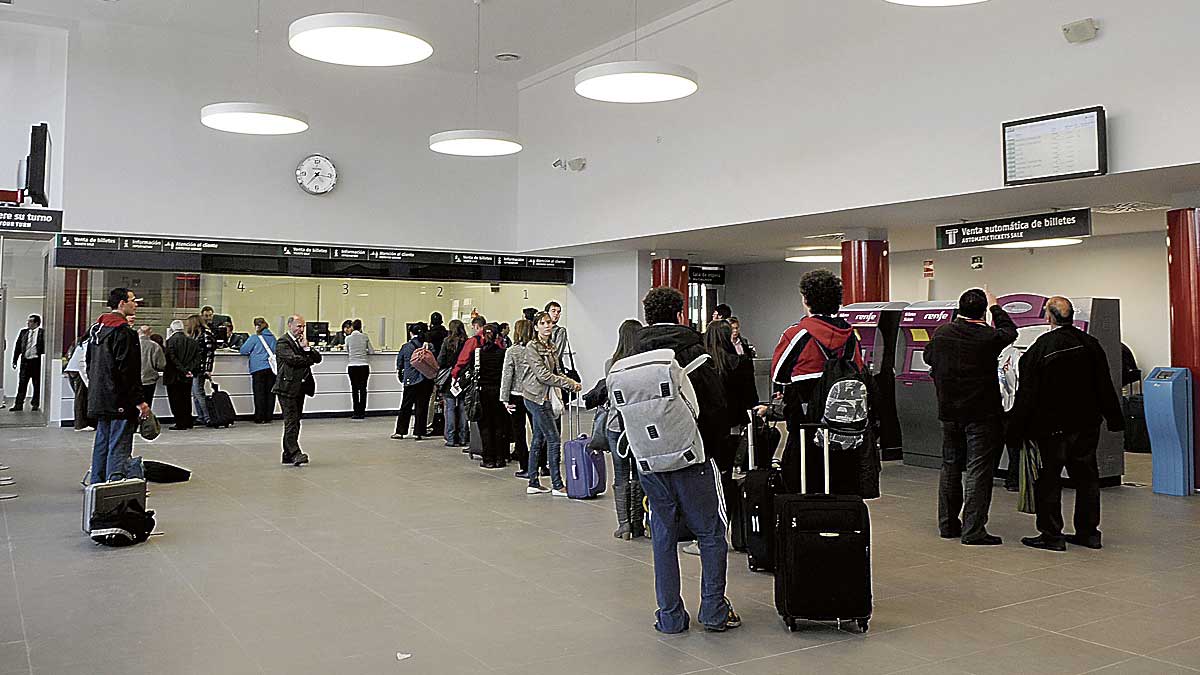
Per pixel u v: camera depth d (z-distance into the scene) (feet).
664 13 43.45
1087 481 21.26
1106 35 27.04
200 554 20.42
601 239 48.80
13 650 14.07
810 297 17.44
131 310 26.30
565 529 23.29
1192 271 29.63
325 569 19.16
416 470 33.50
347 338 53.47
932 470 33.68
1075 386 20.92
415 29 25.22
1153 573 18.92
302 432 46.19
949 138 31.45
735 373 20.04
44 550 20.71
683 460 14.46
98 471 26.30
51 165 45.32
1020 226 34.50
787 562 14.98
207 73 47.91
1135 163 26.35
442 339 44.75
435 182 53.98
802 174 36.99
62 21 44.57
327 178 50.75
